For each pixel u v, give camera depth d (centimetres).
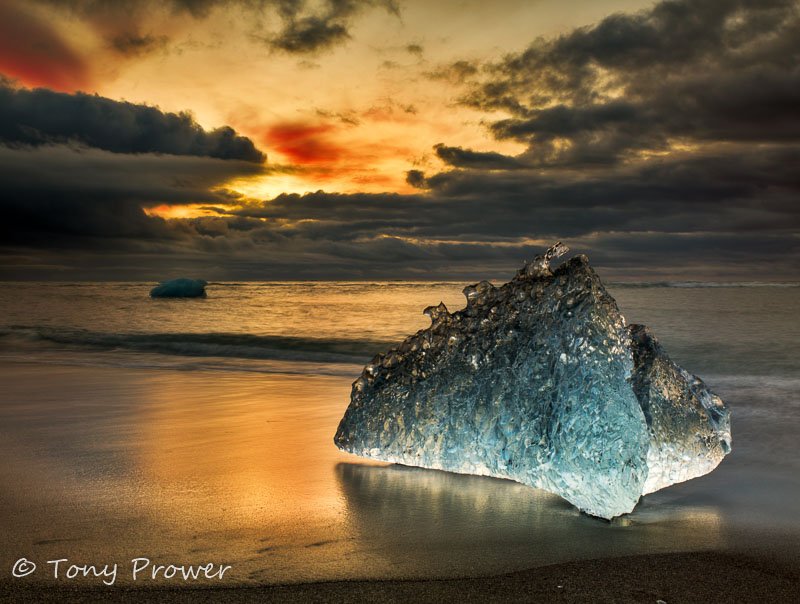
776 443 500
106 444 489
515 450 368
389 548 298
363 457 442
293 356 1233
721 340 1314
